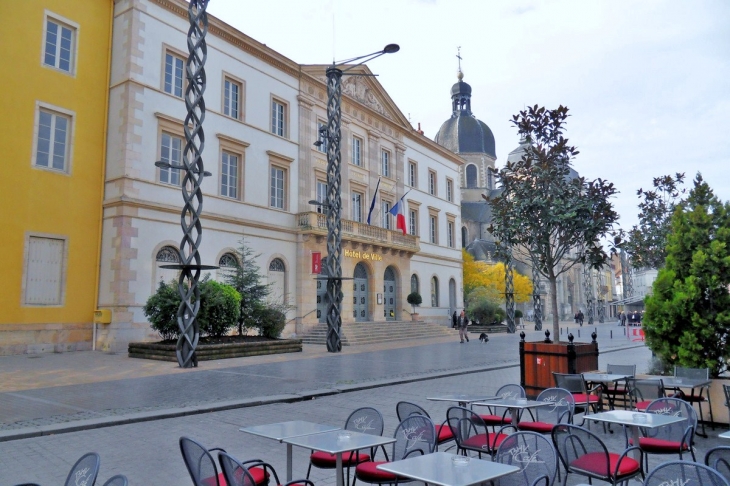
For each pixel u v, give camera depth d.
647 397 8.80
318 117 33.34
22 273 20.69
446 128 82.06
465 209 79.81
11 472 6.89
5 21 20.83
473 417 6.44
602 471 5.41
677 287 9.78
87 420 9.56
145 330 22.70
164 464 7.26
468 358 21.56
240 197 27.70
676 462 4.18
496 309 48.28
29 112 21.30
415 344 29.39
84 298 22.44
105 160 23.44
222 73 27.30
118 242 22.39
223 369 17.00
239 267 24.55
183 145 25.33
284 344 22.55
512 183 13.08
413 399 12.45
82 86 22.98
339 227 24.23
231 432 9.12
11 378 14.68
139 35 23.75
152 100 24.02
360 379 15.17
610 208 12.38
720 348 9.40
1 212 20.25
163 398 11.90
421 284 42.72
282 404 11.78
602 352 24.77
